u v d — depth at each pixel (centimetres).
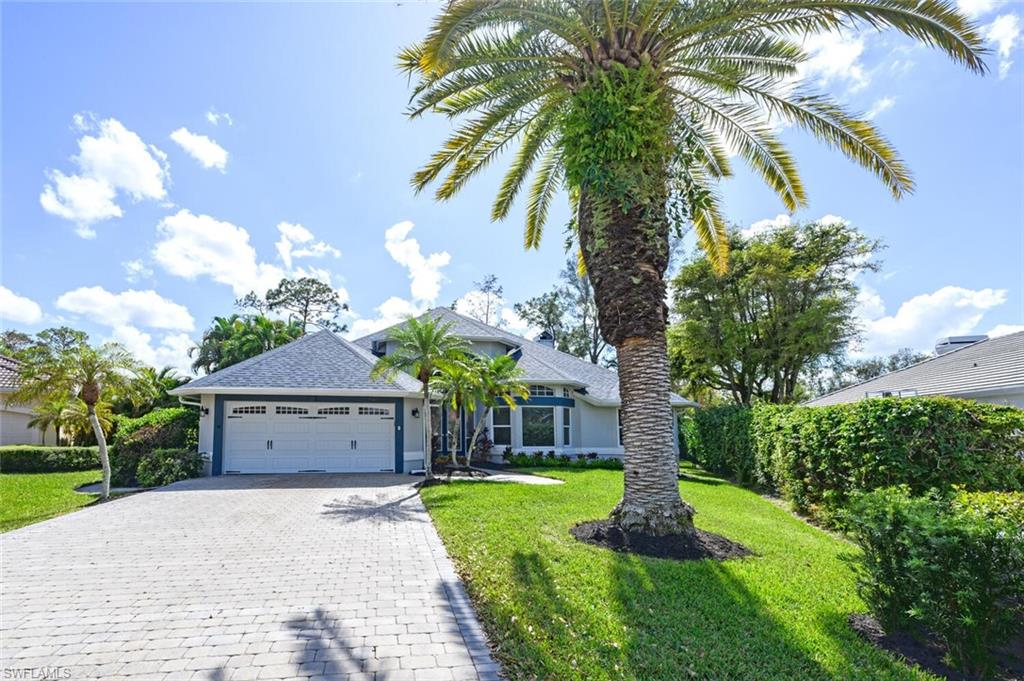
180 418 1680
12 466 1786
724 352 2673
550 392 2136
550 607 488
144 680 361
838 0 703
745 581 573
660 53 795
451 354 1439
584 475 1617
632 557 649
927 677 375
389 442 1716
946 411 798
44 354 1176
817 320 2517
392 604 511
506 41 809
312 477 1530
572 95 809
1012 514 412
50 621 467
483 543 716
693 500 1162
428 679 365
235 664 384
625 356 770
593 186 753
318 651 407
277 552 702
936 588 397
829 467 971
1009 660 391
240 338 3200
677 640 424
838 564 649
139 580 584
